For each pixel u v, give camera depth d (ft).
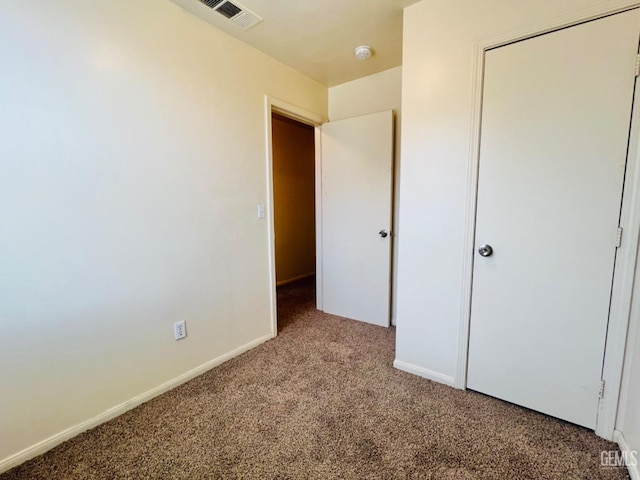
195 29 6.00
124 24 4.99
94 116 4.74
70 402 4.75
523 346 5.24
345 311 9.86
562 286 4.81
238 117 6.99
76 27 4.47
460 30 5.27
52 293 4.49
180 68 5.81
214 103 6.46
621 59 4.13
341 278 9.82
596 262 4.52
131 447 4.56
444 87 5.51
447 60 5.44
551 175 4.75
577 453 4.37
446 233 5.77
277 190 13.66
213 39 6.34
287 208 14.21
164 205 5.73
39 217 4.30
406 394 5.77
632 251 4.23
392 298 9.16
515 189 5.06
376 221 8.89
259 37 6.81
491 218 5.31
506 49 4.92
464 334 5.77
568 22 4.40
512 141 5.01
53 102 4.32
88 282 4.84
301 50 7.43
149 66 5.35
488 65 5.10
